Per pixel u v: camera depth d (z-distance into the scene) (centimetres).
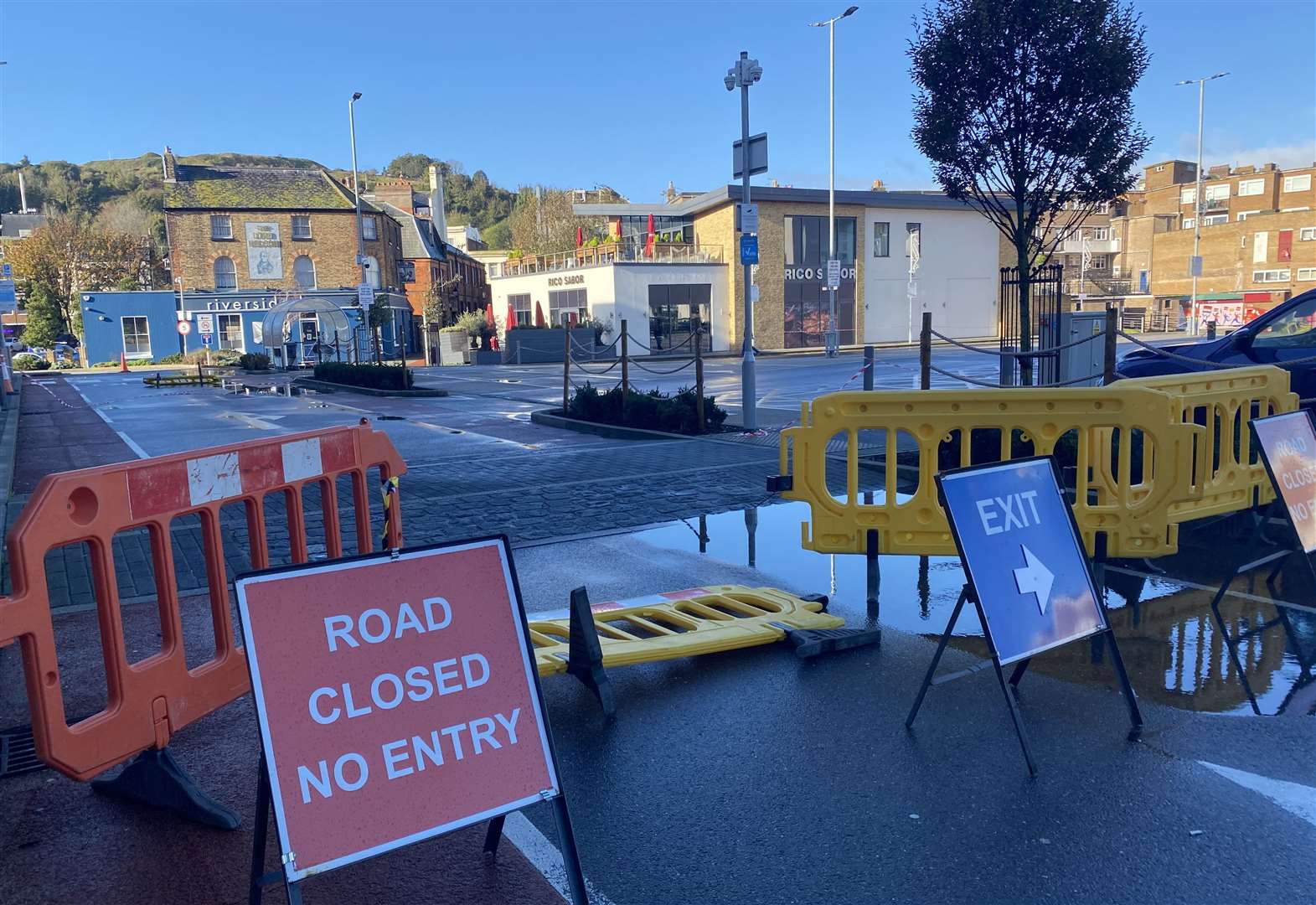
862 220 4919
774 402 1928
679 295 4641
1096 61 1017
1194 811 337
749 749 398
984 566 380
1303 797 345
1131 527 570
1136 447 787
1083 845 318
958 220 5200
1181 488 557
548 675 452
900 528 595
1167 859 308
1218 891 290
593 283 4653
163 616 345
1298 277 5600
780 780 370
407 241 6278
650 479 1021
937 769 374
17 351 6456
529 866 315
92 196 13425
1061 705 431
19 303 6625
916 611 577
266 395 2662
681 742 407
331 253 5166
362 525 457
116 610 321
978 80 1066
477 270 8075
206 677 363
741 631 514
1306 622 534
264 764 257
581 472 1080
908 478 976
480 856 322
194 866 316
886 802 350
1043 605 393
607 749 402
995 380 2216
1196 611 557
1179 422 575
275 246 5069
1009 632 379
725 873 308
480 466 1140
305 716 256
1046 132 1067
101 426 1825
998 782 362
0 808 358
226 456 371
